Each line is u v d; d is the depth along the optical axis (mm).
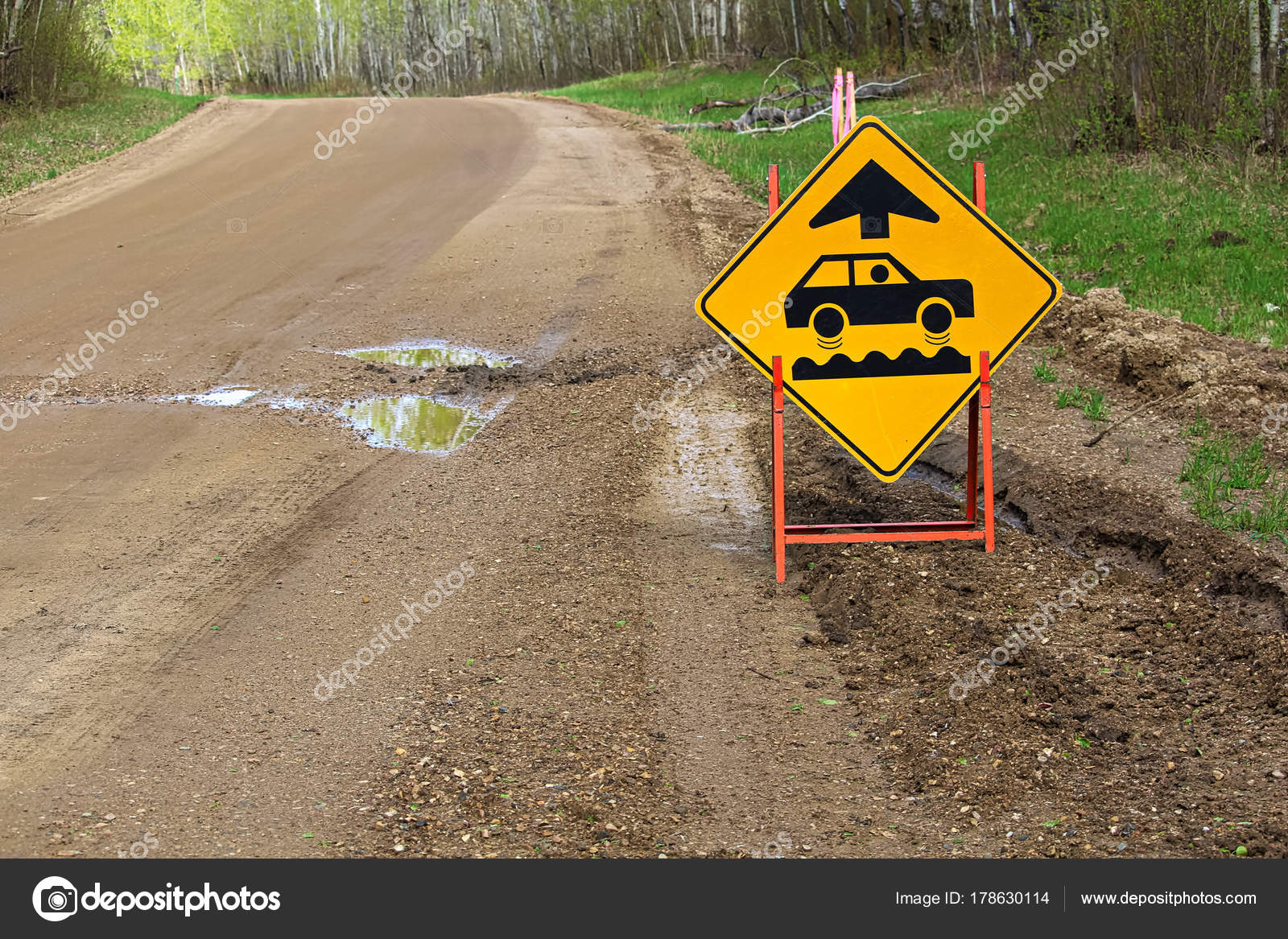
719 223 14219
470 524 6191
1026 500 6008
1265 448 6309
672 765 3986
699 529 6094
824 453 6977
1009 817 3609
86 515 6301
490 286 11688
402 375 8969
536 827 3594
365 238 14234
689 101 32406
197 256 13523
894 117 23281
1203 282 10219
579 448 7266
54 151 21406
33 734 4160
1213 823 3451
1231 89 14000
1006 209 14039
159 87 63938
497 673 4609
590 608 5164
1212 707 4055
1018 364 8320
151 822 3631
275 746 4102
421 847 3494
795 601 5301
